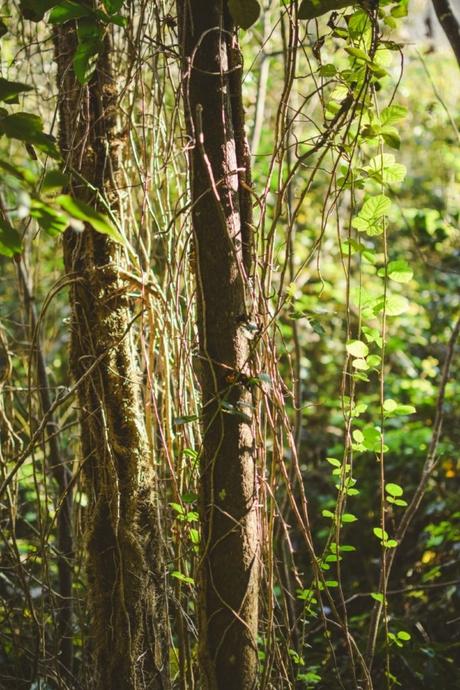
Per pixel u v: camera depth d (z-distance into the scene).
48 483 2.95
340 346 4.92
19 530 3.26
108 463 1.90
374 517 3.63
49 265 3.89
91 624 2.00
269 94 4.50
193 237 1.70
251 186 1.74
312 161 4.78
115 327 1.91
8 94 1.26
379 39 1.70
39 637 2.12
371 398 4.41
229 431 1.68
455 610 2.97
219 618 1.70
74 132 1.92
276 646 1.80
